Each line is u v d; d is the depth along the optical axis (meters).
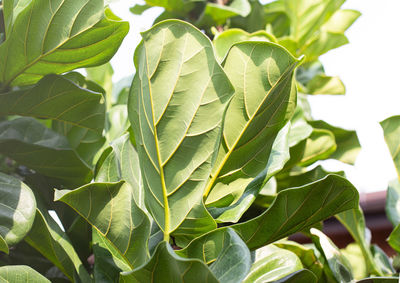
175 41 1.01
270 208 1.08
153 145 1.04
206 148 1.02
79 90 1.20
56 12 1.14
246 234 1.11
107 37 1.17
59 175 1.30
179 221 1.05
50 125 1.47
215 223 1.04
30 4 1.12
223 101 1.00
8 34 1.15
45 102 1.21
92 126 1.27
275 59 1.03
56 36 1.16
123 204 1.06
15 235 1.05
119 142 1.23
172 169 1.04
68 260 1.14
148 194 1.08
